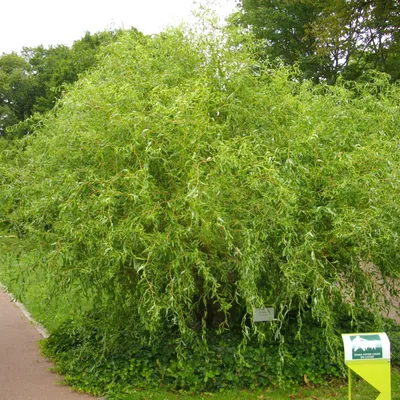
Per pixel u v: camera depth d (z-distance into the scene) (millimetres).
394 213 5145
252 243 4621
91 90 5230
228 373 5520
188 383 5445
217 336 6266
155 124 4605
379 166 5094
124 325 6020
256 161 4559
